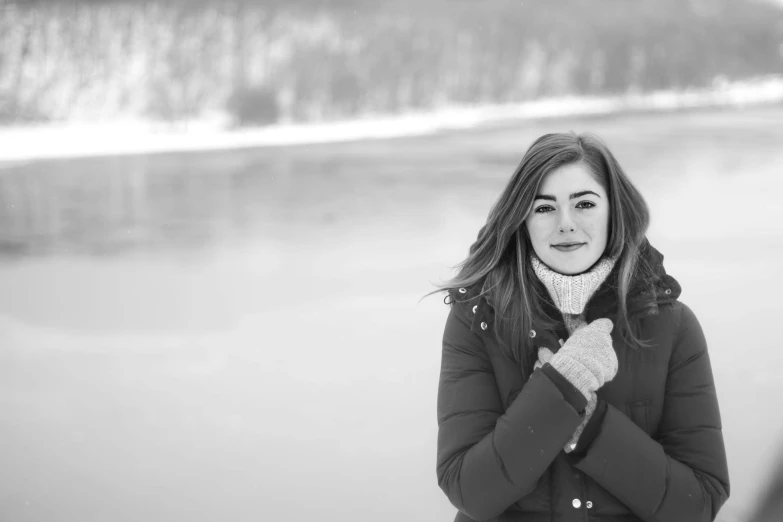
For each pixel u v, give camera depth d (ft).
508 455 4.82
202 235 24.04
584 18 97.25
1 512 8.15
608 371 4.87
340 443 9.82
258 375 12.32
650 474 4.83
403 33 82.58
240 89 64.95
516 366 5.29
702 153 41.14
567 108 77.77
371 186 33.81
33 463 9.39
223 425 10.46
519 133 57.26
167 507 8.29
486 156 44.19
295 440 9.93
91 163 42.50
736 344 12.74
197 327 14.92
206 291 17.58
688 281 16.78
